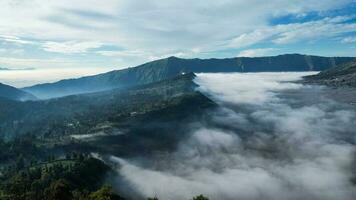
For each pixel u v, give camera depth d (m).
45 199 188.75
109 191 173.38
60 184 179.88
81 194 187.75
